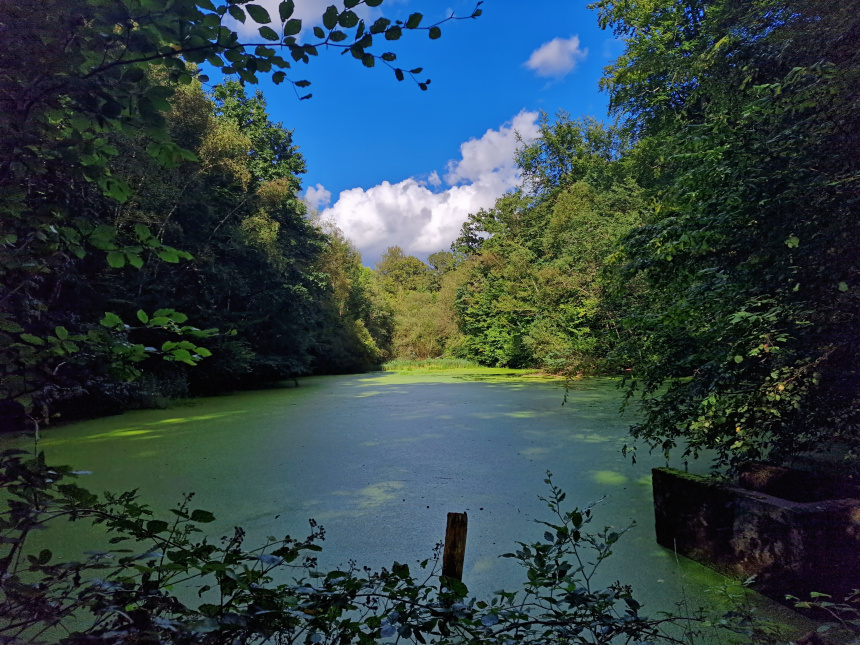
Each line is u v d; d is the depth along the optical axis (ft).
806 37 8.93
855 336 7.66
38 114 3.40
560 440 21.31
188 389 40.14
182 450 20.61
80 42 3.26
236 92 59.77
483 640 4.25
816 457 9.88
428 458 18.90
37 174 3.52
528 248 79.41
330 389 47.42
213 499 14.21
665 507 10.39
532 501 13.71
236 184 46.32
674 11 34.30
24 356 3.41
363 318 88.28
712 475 10.06
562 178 85.66
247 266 49.62
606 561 9.75
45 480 3.30
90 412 29.22
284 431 24.82
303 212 60.08
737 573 8.61
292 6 3.26
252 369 49.93
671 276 10.97
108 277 17.97
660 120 41.09
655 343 11.57
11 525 3.15
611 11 46.52
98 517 3.45
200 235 41.52
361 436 23.39
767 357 8.75
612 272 12.64
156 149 3.58
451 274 101.76
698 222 9.50
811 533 7.44
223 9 3.22
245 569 3.73
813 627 7.00
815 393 8.37
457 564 5.86
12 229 3.42
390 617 4.08
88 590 3.30
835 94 7.64
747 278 9.02
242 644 3.38
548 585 4.73
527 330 66.64
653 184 50.29
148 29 3.26
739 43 10.53
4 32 2.93
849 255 7.72
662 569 9.34
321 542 11.04
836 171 8.01
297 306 54.39
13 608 3.10
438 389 45.14
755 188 8.59
